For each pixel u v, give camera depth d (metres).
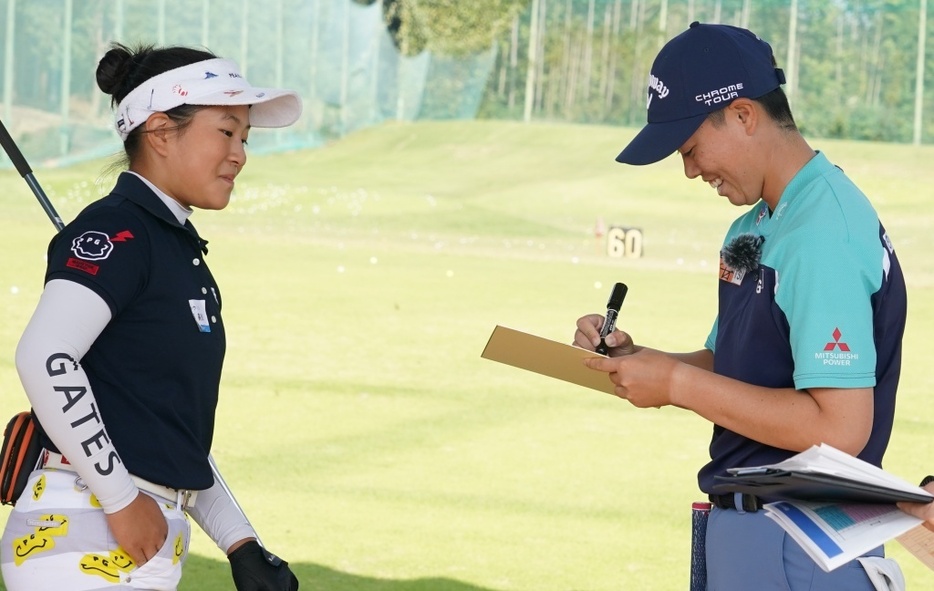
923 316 12.74
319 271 15.09
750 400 2.57
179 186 2.73
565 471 6.64
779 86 2.71
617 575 4.95
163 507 2.66
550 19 33.53
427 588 4.72
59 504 2.56
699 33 2.71
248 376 8.92
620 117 33.03
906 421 7.91
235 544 2.95
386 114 33.25
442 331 11.00
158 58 2.73
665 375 2.63
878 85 30.53
